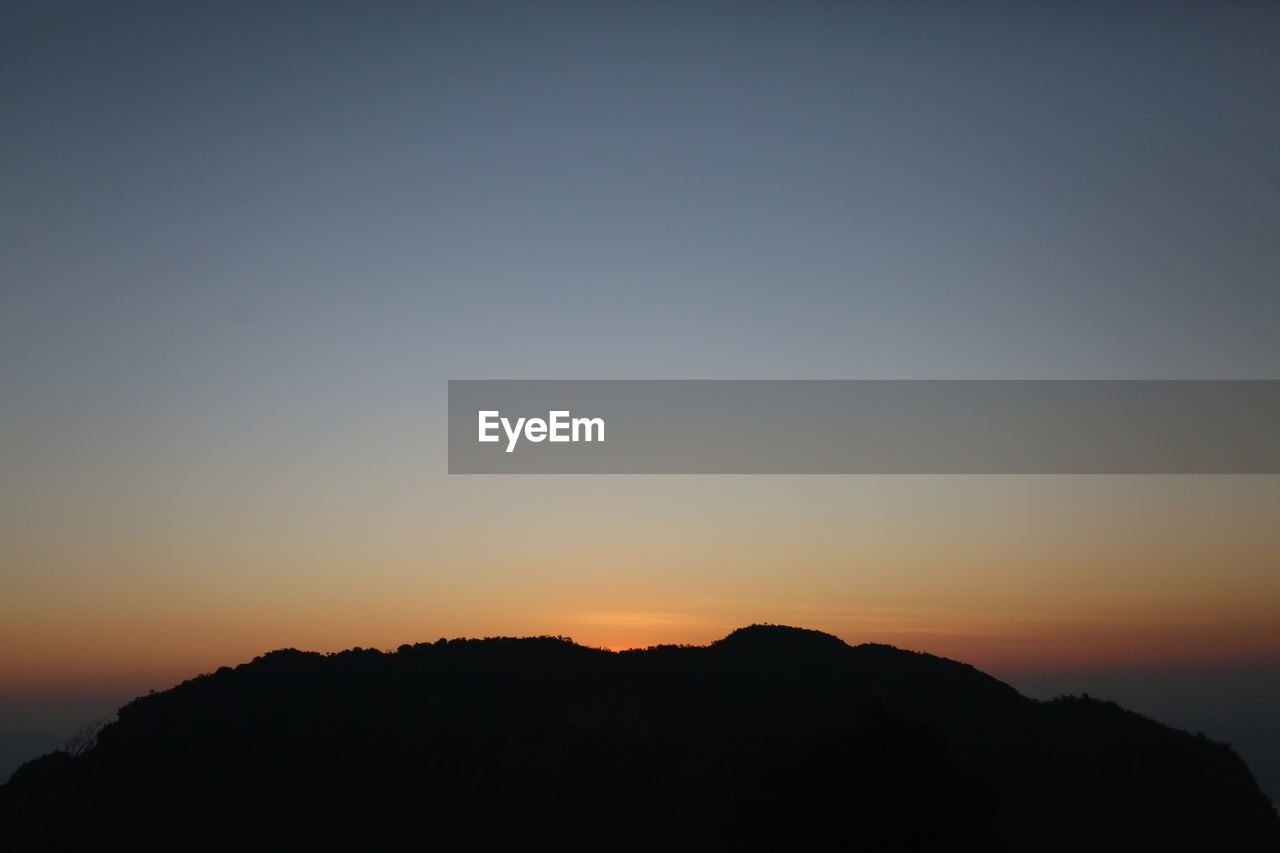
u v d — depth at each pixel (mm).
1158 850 42938
